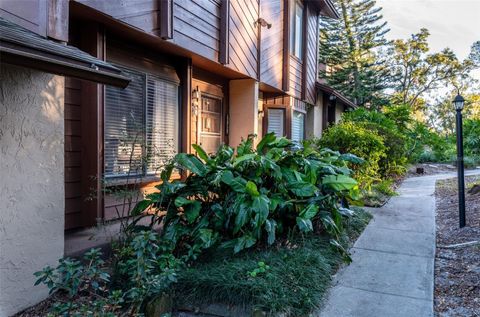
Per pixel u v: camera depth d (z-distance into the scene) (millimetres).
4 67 2639
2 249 2633
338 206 4766
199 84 6793
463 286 3354
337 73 24609
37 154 2861
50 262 2969
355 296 3160
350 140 7586
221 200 3908
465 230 5023
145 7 4516
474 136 14664
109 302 2625
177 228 3596
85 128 4176
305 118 11438
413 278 3529
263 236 3816
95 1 3787
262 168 3873
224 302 2895
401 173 11188
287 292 2883
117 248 3330
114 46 4738
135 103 5090
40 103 2877
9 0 3117
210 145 7207
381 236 4891
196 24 5527
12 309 2705
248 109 7727
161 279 2752
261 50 7887
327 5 11344
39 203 2883
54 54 2389
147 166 4527
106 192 4203
